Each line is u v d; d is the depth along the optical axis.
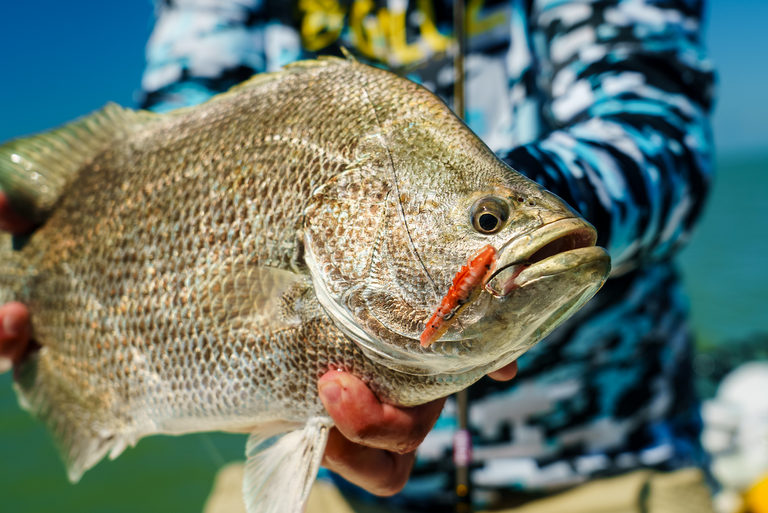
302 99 1.27
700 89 1.75
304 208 1.20
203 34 2.25
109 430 1.50
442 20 2.09
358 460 1.29
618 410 1.87
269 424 1.33
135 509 4.29
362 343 1.16
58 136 1.62
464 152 1.14
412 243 1.12
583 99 1.73
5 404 5.89
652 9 1.81
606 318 1.81
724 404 3.60
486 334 1.08
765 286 13.64
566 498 1.87
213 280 1.28
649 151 1.43
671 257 1.91
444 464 1.90
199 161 1.34
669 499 1.84
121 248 1.43
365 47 2.17
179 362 1.34
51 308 1.58
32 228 1.65
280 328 1.22
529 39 2.02
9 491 4.42
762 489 2.89
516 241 1.06
